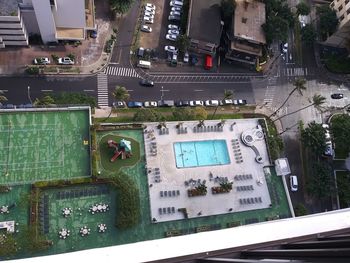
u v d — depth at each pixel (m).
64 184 112.50
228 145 132.12
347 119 146.88
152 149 125.19
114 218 113.38
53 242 107.06
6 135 116.25
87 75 141.62
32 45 141.00
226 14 152.75
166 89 146.88
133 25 154.00
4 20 124.19
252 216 124.38
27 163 114.25
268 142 135.00
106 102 139.38
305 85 160.00
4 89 132.88
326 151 146.50
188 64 152.25
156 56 150.75
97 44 147.00
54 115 121.88
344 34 161.00
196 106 145.62
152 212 117.06
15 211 108.00
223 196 124.19
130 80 144.88
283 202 128.50
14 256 103.19
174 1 160.00
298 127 152.00
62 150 118.06
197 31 149.12
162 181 121.94
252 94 154.12
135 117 131.62
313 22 171.50
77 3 130.38
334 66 163.62
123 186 114.56
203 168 126.94
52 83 137.62
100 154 120.69
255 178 129.25
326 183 135.00
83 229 109.81
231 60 156.50
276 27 149.62
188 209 119.88
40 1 121.94
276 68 160.38
